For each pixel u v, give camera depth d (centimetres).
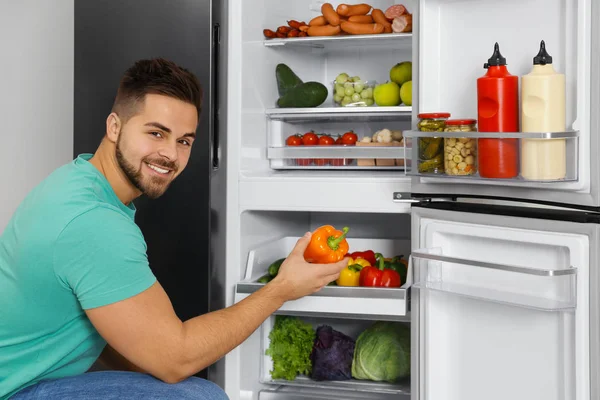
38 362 156
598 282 154
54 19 277
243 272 228
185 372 154
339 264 186
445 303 192
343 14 234
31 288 148
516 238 169
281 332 235
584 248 156
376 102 237
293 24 238
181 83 159
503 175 166
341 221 272
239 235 224
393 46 253
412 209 195
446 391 193
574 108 162
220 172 221
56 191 149
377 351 227
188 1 213
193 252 215
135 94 156
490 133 163
